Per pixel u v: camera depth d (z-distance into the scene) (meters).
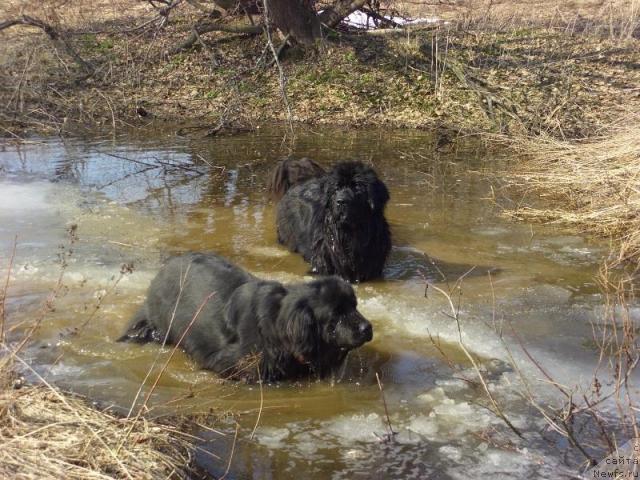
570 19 12.49
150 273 4.82
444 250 5.38
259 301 3.74
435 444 3.33
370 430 3.41
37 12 11.34
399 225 5.81
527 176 6.58
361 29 11.35
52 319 4.20
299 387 3.72
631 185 5.73
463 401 3.61
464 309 4.48
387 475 3.15
